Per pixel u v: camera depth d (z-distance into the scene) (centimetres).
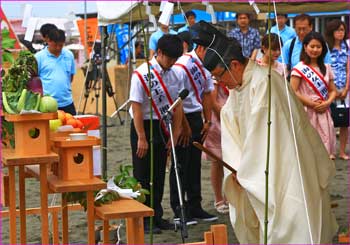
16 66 534
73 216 901
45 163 464
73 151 475
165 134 761
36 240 782
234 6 1107
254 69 544
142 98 750
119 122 1939
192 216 841
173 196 806
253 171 527
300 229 516
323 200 548
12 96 487
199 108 810
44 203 473
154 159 775
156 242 758
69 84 1101
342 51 1166
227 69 543
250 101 538
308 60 897
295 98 547
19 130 466
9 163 456
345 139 1234
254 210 538
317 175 543
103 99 935
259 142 526
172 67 780
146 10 875
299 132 536
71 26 1298
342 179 1073
